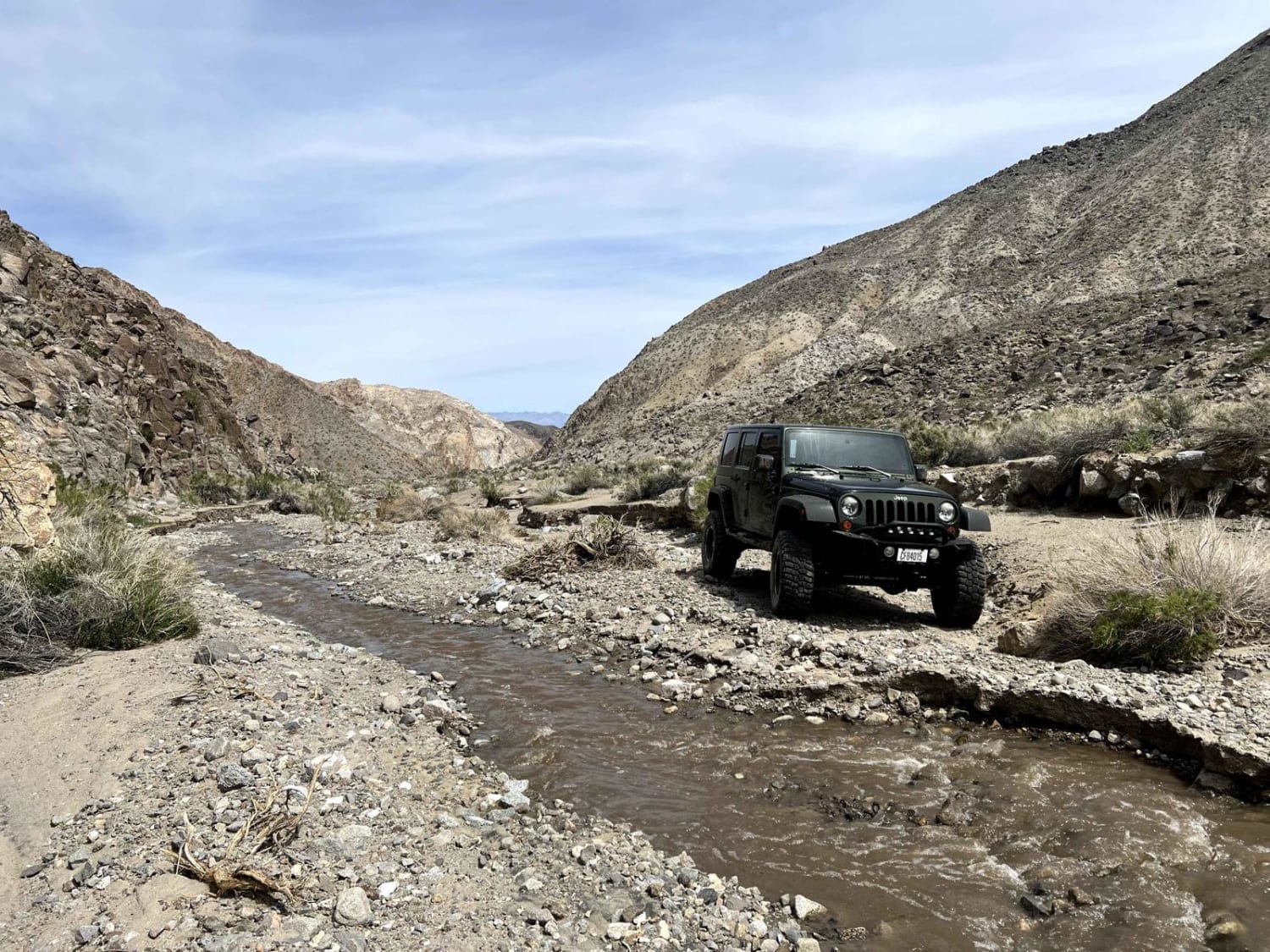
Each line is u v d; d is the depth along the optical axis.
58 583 7.88
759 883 3.84
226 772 4.46
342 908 3.34
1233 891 3.57
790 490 8.52
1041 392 28.89
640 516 18.58
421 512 25.02
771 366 85.62
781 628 7.87
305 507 33.06
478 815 4.50
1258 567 6.78
